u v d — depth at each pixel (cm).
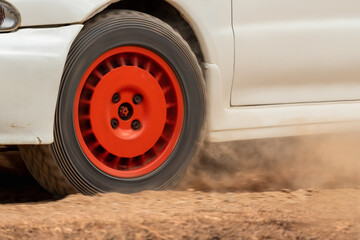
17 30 659
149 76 716
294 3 804
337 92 845
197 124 743
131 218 598
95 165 696
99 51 688
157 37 718
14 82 642
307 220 611
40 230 571
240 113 783
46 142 661
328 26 824
